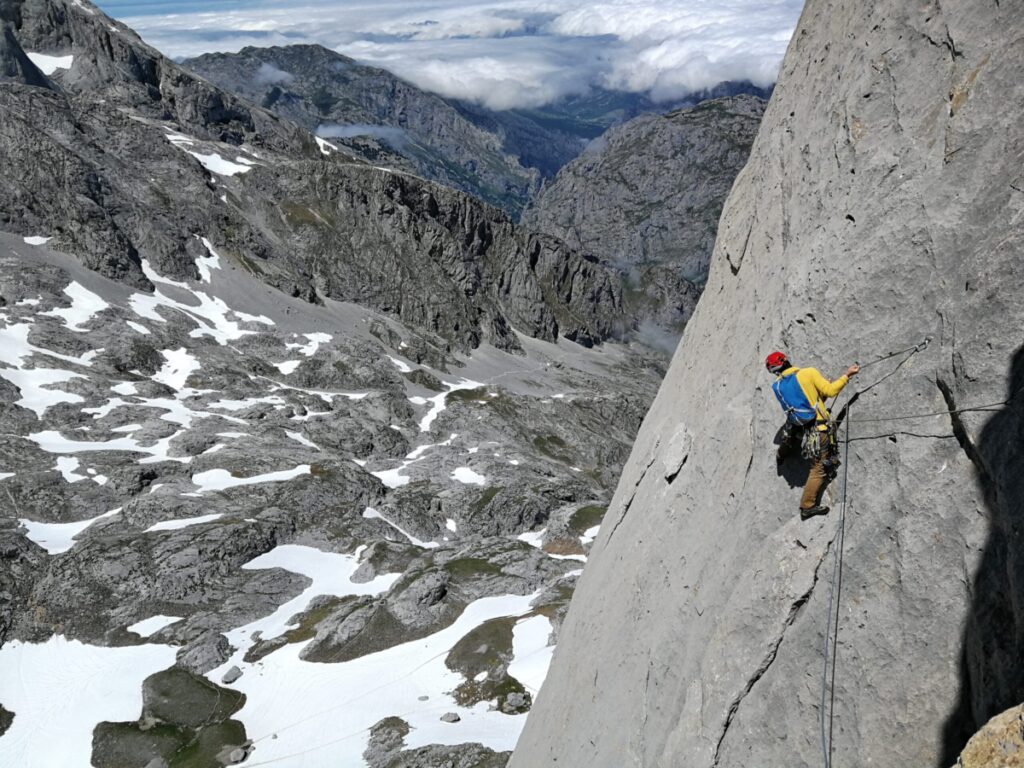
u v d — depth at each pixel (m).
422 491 109.38
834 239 11.23
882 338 9.88
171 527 84.50
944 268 9.26
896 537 8.83
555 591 69.62
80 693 61.25
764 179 15.79
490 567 75.00
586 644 16.83
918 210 9.88
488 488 111.25
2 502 87.25
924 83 10.55
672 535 14.00
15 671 64.69
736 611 10.55
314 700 57.41
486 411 157.62
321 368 156.75
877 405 9.62
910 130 10.55
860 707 8.55
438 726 51.44
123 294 156.00
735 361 13.84
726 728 10.19
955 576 8.02
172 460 102.88
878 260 10.26
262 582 76.88
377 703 55.88
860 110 11.76
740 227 16.67
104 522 85.62
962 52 9.98
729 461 12.57
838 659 8.98
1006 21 9.47
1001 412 7.86
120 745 54.41
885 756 8.13
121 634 69.00
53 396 116.69
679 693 11.51
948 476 8.47
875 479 9.36
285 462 105.38
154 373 136.50
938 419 8.80
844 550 9.41
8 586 72.88
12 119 168.62
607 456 153.62
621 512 18.45
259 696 59.03
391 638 65.00
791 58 16.31
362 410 143.88
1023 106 8.92
